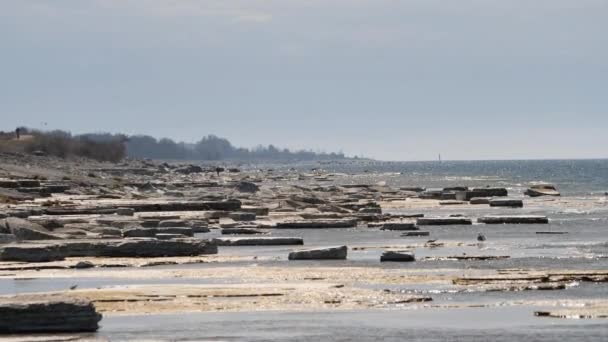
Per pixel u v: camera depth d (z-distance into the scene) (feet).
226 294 479.82
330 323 412.77
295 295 476.95
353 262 622.54
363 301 460.96
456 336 385.29
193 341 379.14
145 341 377.30
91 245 655.76
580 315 421.18
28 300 396.16
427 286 504.84
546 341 374.63
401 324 409.28
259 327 404.98
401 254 625.41
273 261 632.79
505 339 379.14
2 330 386.93
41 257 636.48
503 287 497.05
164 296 474.90
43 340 375.25
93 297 471.62
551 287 494.59
